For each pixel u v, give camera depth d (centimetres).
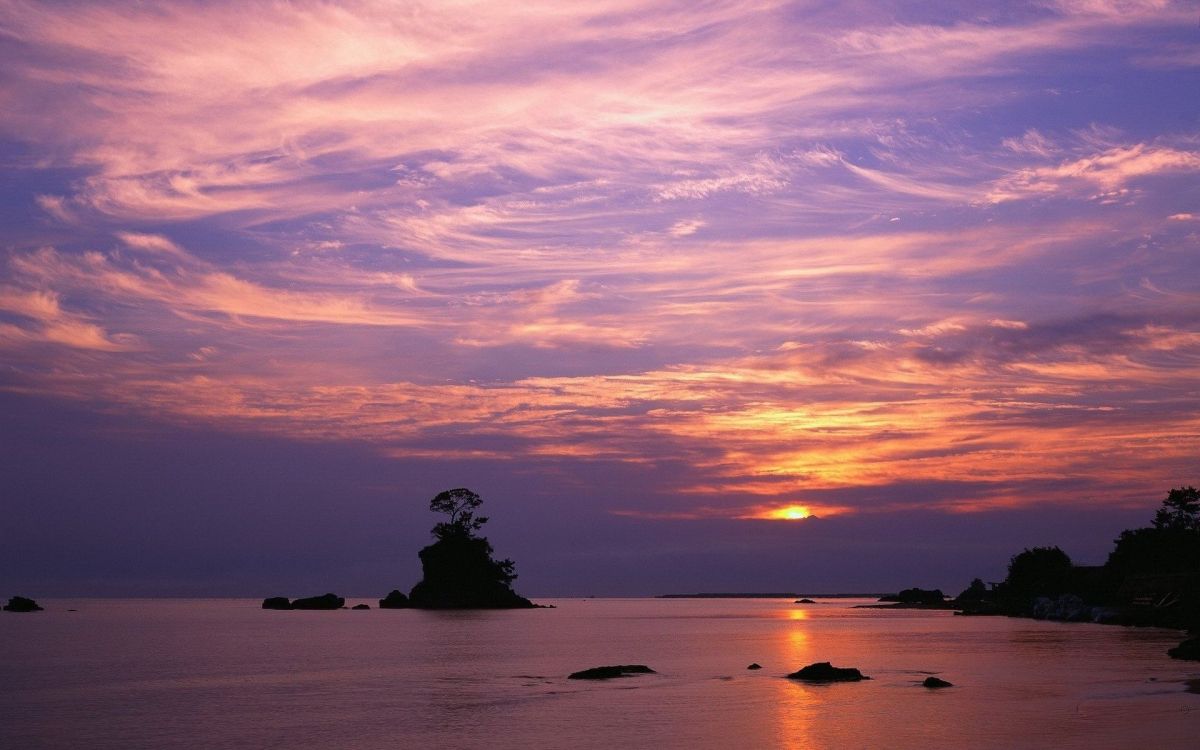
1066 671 5969
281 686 5856
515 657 8019
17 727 4300
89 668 7219
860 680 5591
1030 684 5247
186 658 8181
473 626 14188
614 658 7781
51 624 15488
